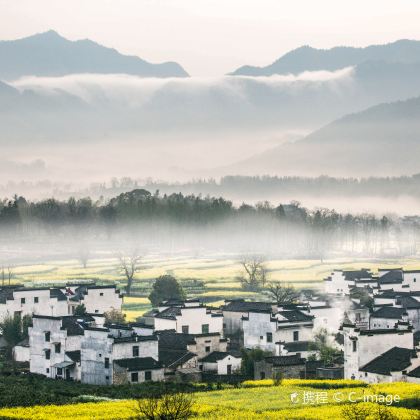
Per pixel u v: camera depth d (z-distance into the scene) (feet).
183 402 506.89
